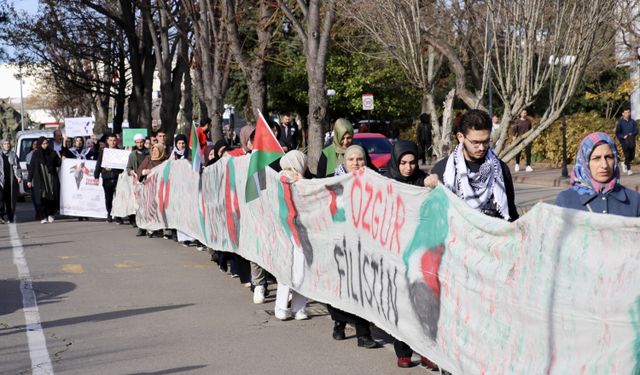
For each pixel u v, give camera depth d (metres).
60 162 21.56
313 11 14.59
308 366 7.41
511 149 11.96
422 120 31.52
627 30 16.92
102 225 20.23
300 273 8.98
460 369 5.98
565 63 12.43
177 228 15.41
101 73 50.25
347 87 41.56
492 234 5.49
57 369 7.46
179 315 9.55
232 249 11.47
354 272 7.83
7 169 21.52
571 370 4.67
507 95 11.52
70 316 9.62
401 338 6.97
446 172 6.39
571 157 32.22
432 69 15.75
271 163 10.19
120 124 40.88
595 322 4.48
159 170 16.47
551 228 4.81
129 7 33.56
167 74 30.56
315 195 8.48
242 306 10.01
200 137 17.20
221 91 22.84
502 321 5.38
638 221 4.13
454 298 6.05
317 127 14.84
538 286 4.95
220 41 22.31
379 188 7.26
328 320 9.27
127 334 8.71
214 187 12.52
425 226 6.51
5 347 8.28
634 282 4.22
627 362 4.29
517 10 11.09
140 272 12.56
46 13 37.16
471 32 13.01
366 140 23.34
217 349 8.05
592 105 39.56
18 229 19.73
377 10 12.80
